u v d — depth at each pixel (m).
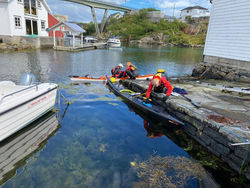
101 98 6.84
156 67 16.00
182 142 4.08
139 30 66.81
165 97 5.17
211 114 4.11
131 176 2.90
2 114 3.54
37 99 4.58
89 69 13.07
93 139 3.98
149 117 5.34
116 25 76.75
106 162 3.22
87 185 2.68
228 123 3.62
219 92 6.29
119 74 9.70
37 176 2.82
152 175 2.93
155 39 61.28
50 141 3.83
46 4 23.83
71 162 3.18
